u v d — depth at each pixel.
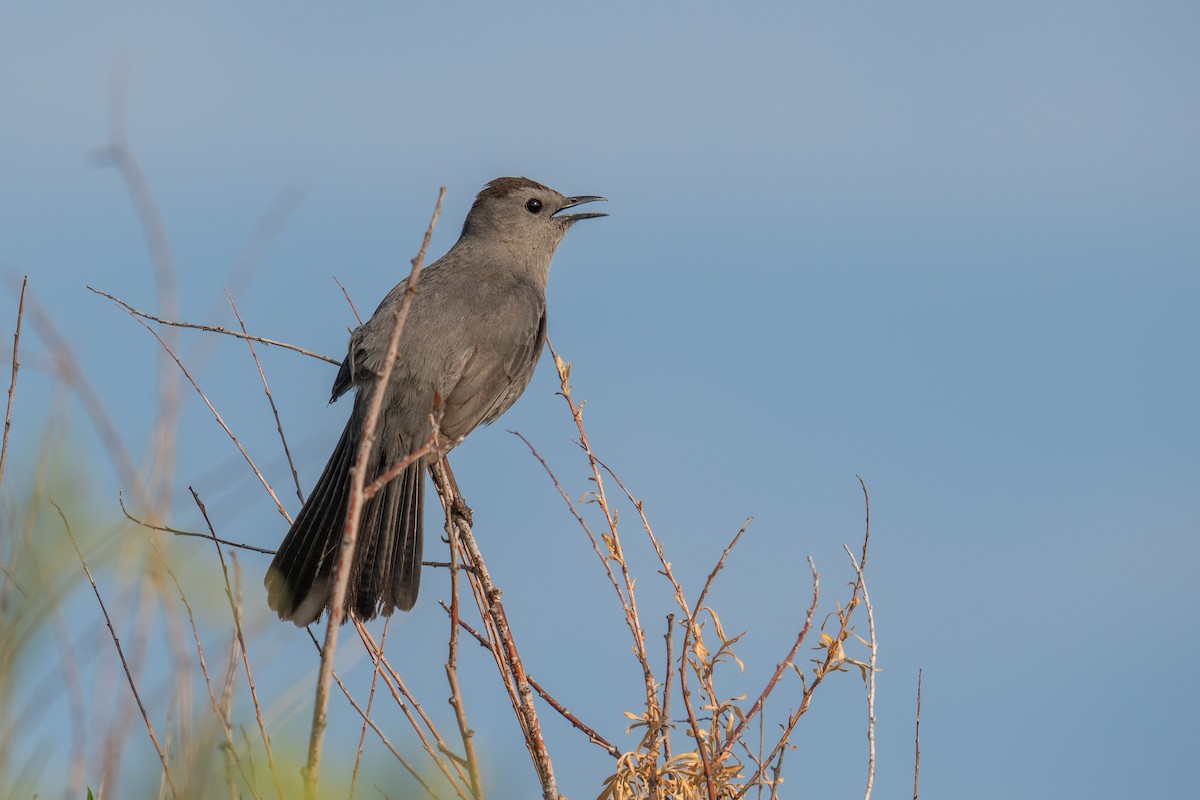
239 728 5.74
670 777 7.86
